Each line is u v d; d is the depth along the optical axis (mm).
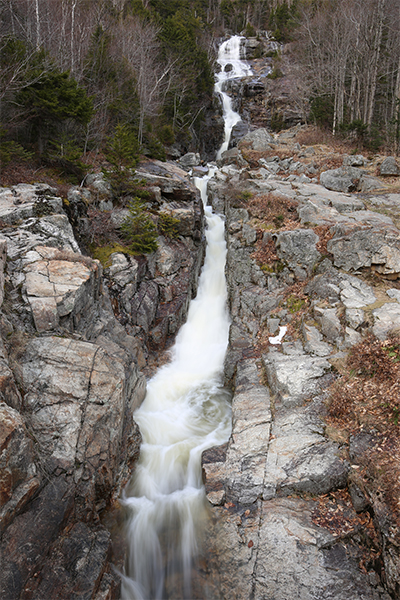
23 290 9734
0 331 8469
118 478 9039
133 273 14367
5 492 5918
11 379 7148
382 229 13578
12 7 21406
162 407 12062
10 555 5816
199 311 16859
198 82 36375
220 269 18672
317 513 7625
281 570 6770
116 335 12328
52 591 6000
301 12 45469
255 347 13414
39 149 17688
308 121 38094
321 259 14297
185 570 7656
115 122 24234
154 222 16641
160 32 33906
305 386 10148
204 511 8172
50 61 17359
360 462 7988
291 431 9211
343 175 21547
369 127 30203
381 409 8922
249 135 31062
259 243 16750
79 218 14531
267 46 56625
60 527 6801
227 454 9023
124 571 7734
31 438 7281
